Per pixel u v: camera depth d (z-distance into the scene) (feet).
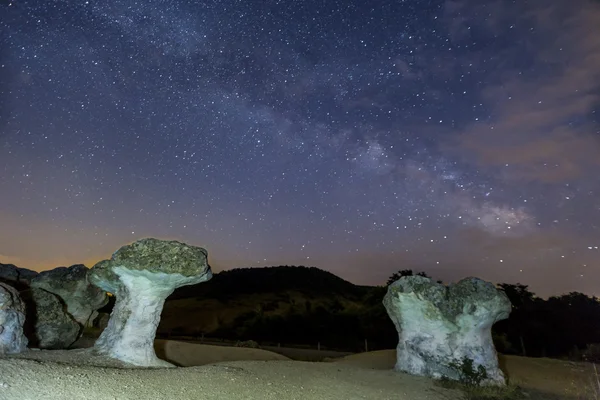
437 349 37.86
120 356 30.48
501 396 33.53
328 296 260.83
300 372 33.78
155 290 31.78
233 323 185.57
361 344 126.11
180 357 48.37
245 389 25.32
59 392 18.66
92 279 34.73
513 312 107.04
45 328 38.73
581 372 48.78
